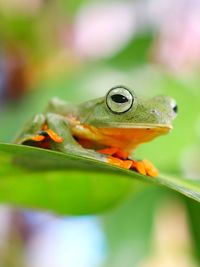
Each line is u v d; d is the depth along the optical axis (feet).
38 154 0.67
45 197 0.81
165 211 1.14
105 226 1.05
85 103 0.80
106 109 0.77
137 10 1.22
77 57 1.17
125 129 0.77
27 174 0.77
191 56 1.17
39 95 1.07
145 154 1.01
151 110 0.77
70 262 1.13
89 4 1.20
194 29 1.18
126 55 1.14
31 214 1.13
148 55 1.16
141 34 1.17
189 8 1.19
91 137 0.79
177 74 1.12
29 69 1.15
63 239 1.14
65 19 1.18
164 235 1.18
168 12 1.20
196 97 1.08
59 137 0.74
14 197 0.81
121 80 1.10
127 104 0.76
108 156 0.74
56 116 0.76
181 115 1.06
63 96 1.07
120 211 1.05
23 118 1.05
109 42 1.20
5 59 1.14
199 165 1.05
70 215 0.83
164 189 1.07
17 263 1.13
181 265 1.20
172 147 1.02
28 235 1.14
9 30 1.14
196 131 1.05
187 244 1.19
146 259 1.17
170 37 1.18
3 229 1.12
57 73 1.16
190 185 0.75
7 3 1.14
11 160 0.74
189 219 0.91
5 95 1.13
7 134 1.05
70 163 0.74
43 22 1.16
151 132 0.77
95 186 0.80
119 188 0.81
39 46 1.15
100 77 1.10
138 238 1.04
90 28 1.20
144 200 1.06
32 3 1.15
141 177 0.64
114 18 1.21
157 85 1.10
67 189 0.80
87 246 1.08
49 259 1.13
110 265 1.04
